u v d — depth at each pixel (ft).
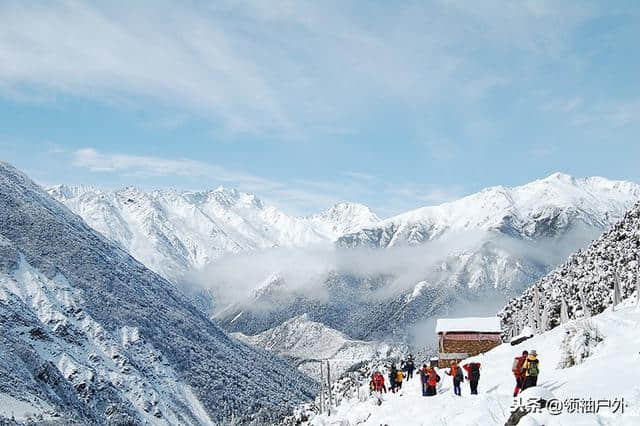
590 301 179.22
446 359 222.89
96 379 531.50
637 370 91.76
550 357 129.08
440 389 124.16
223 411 645.10
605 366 100.99
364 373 246.27
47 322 583.58
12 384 415.85
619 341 114.42
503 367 133.80
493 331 223.92
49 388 463.42
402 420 96.43
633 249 181.37
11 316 533.96
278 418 611.06
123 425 496.23
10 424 353.31
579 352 115.75
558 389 89.51
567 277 220.64
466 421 81.51
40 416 387.96
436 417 90.02
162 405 573.74
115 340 635.66
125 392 557.74
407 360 160.45
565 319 178.70
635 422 63.72
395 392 139.23
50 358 521.65
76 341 583.99
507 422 71.61
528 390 72.18
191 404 629.51
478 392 109.40
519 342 177.17
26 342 514.68
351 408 133.18
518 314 228.84
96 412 492.54
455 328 225.97
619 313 137.69
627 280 166.91
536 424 65.00
